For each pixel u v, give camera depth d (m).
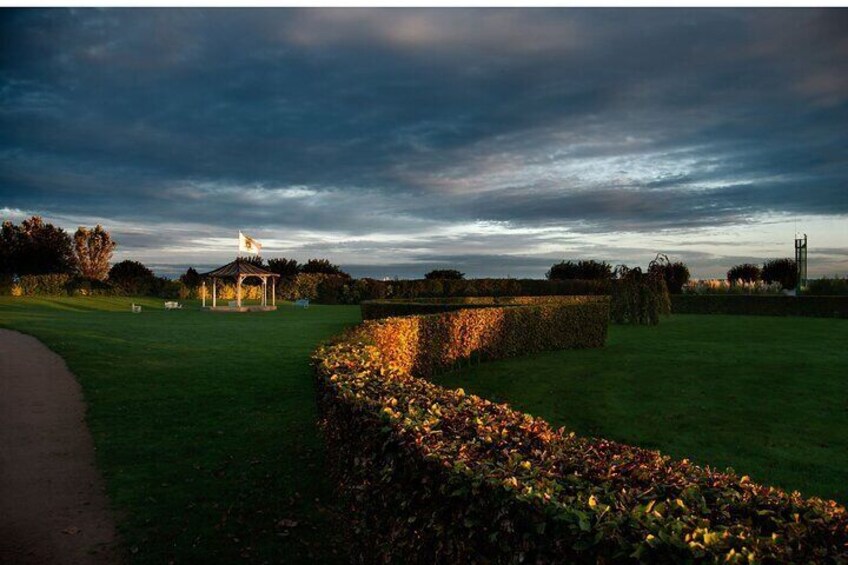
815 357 16.17
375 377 6.06
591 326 19.34
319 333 22.00
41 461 7.43
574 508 2.74
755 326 26.19
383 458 4.32
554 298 30.48
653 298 26.50
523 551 2.85
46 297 43.09
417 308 23.08
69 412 9.73
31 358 14.38
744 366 14.69
